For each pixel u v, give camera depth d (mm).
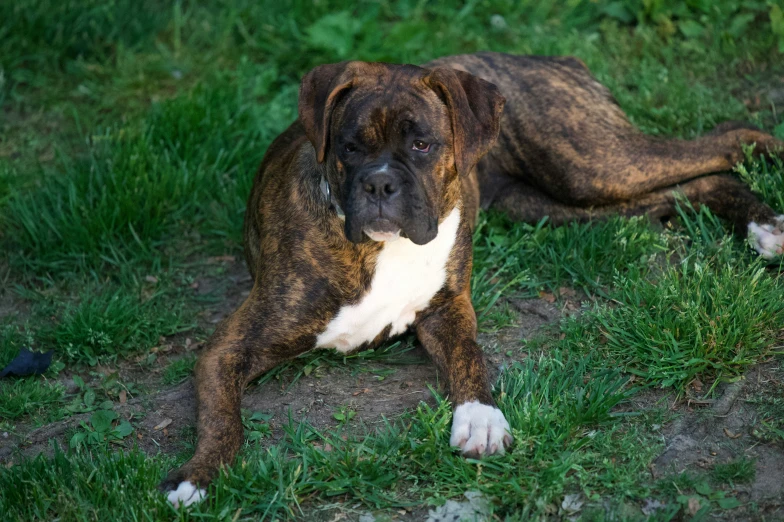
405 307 5191
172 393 5262
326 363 5336
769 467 4281
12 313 6086
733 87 7426
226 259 6520
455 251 5164
